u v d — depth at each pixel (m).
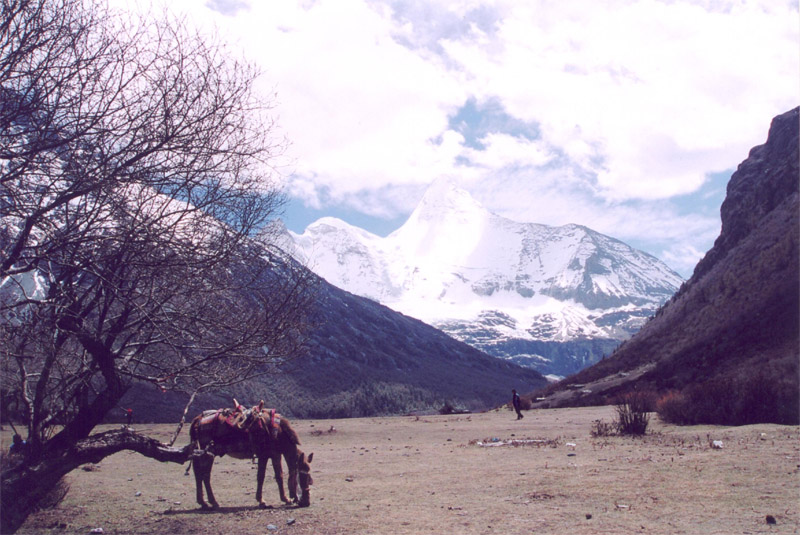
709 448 15.25
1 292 8.41
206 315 9.20
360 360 153.50
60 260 8.30
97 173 7.97
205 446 10.51
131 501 11.57
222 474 15.93
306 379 122.75
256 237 9.23
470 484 11.64
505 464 14.62
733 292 66.38
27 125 7.88
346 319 186.25
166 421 43.16
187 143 8.28
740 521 7.84
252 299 9.58
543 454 16.36
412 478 13.12
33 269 8.32
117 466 17.97
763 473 11.08
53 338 8.47
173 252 8.39
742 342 53.66
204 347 9.39
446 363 193.62
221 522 9.16
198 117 8.51
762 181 85.56
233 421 10.46
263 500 10.59
